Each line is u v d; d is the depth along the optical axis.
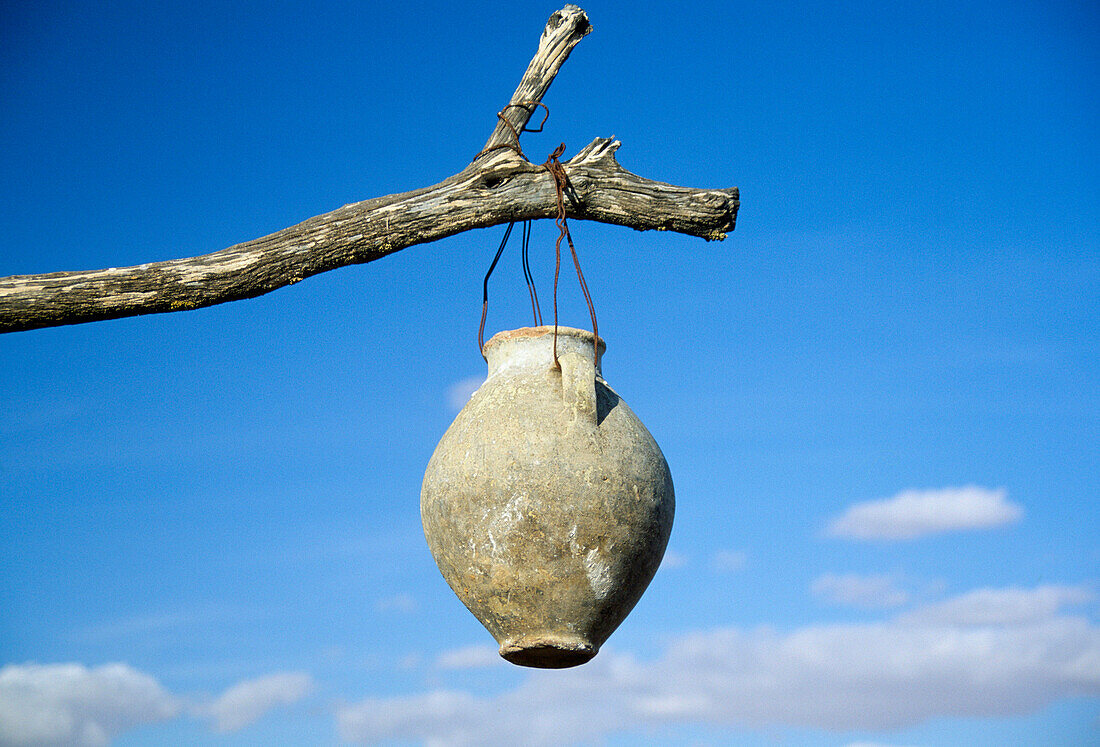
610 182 4.60
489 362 4.45
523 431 3.96
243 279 4.55
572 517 3.88
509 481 3.89
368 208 4.58
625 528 3.95
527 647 4.02
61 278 4.49
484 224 4.62
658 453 4.21
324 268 4.61
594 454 3.95
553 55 5.25
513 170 4.55
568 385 4.04
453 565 4.07
